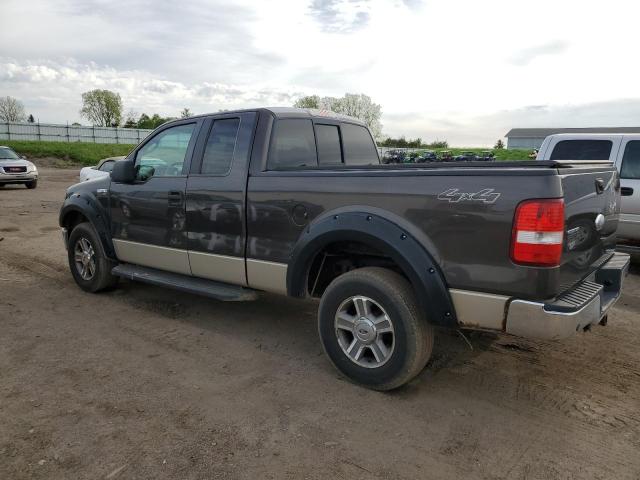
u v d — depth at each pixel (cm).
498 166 303
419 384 357
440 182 306
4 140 4816
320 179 358
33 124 5269
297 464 267
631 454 277
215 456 272
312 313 513
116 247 529
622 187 677
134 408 321
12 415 312
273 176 384
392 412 319
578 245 315
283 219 377
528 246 277
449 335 448
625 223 681
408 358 323
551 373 376
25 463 265
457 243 301
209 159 435
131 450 277
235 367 384
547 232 273
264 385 354
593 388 353
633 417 315
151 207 476
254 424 304
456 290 304
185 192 442
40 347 419
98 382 357
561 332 279
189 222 443
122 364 387
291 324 481
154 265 490
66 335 446
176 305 534
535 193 276
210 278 441
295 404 328
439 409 323
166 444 283
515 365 389
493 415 317
